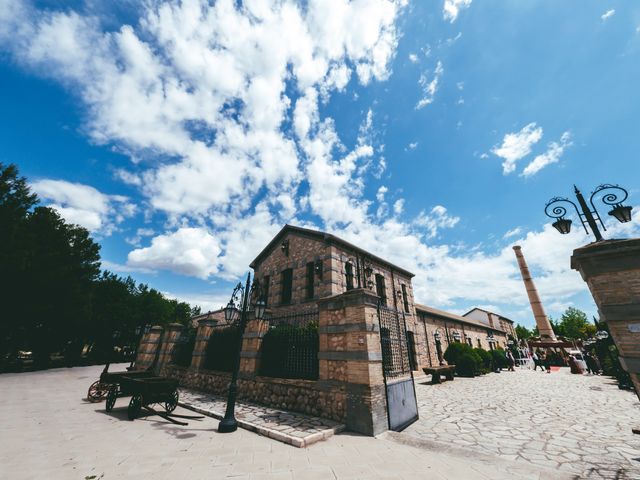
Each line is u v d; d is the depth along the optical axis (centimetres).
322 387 685
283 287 1491
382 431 582
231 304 787
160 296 4031
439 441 546
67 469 405
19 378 1559
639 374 331
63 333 2256
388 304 1627
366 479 376
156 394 732
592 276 388
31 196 1947
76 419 708
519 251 3678
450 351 1798
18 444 511
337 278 1263
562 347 2914
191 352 1263
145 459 445
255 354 899
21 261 1702
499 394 1076
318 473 394
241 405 807
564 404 877
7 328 1770
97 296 2791
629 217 459
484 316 3953
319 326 744
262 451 479
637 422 658
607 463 426
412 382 786
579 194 511
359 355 630
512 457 459
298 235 1487
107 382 827
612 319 362
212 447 499
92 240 2570
